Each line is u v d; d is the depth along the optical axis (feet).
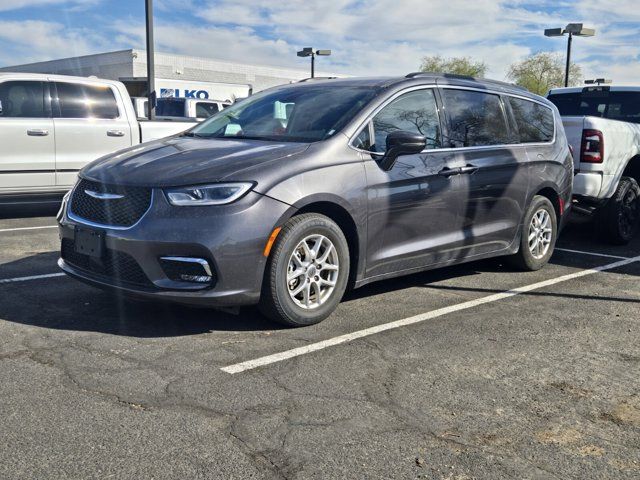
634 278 21.09
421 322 16.03
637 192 26.66
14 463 9.27
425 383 12.39
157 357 13.25
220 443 9.94
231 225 13.73
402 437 10.30
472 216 18.71
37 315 15.69
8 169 29.43
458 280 20.31
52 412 10.78
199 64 143.64
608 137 25.02
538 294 18.90
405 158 16.83
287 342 14.32
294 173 14.65
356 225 15.71
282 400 11.46
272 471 9.25
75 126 31.01
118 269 14.33
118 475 9.05
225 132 17.76
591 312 17.24
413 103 17.70
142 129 33.32
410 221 16.97
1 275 19.48
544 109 22.31
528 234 21.02
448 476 9.26
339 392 11.86
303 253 15.01
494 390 12.17
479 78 20.31
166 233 13.60
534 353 14.15
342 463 9.50
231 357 13.37
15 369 12.46
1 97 29.37
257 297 14.30
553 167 21.57
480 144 19.20
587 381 12.73
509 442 10.26
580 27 73.10
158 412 10.88
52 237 25.98
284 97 18.47
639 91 31.07
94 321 15.31
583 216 25.90
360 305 17.37
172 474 9.11
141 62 134.21
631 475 9.43
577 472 9.47
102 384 11.89
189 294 13.70
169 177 14.01
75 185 15.87
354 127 16.10
